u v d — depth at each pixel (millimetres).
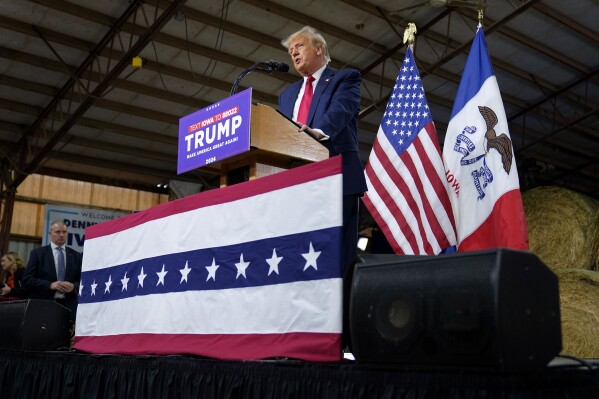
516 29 11969
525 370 1654
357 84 3123
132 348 3002
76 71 11742
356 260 2178
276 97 13016
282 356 2217
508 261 1672
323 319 2131
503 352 1600
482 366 1646
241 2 10297
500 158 4398
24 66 11547
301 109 3258
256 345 2344
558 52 12828
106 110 12969
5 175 14664
